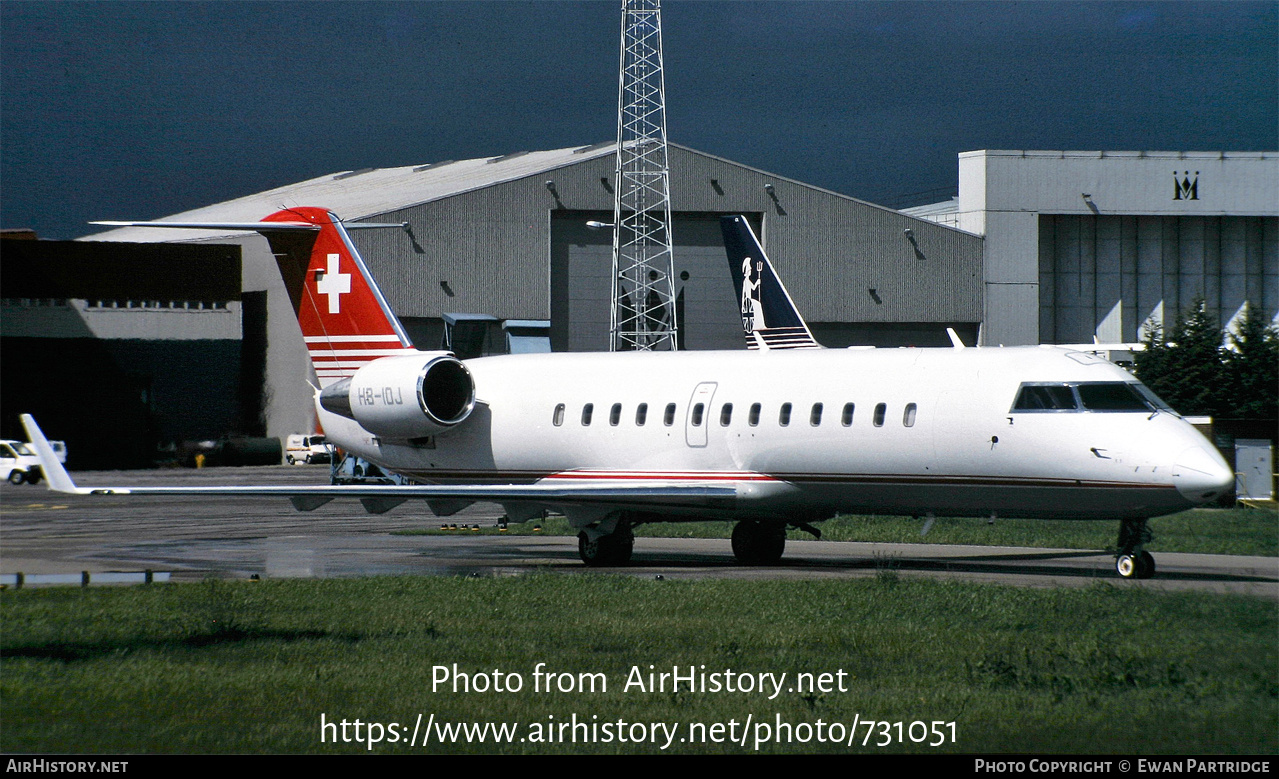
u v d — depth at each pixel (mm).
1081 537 43594
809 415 34688
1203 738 15914
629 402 38125
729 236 66812
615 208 105938
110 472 104188
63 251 113125
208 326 120875
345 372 43156
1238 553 39281
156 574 32969
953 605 25453
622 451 37906
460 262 104188
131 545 44281
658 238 109188
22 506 68812
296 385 114312
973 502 32844
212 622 24188
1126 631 22812
